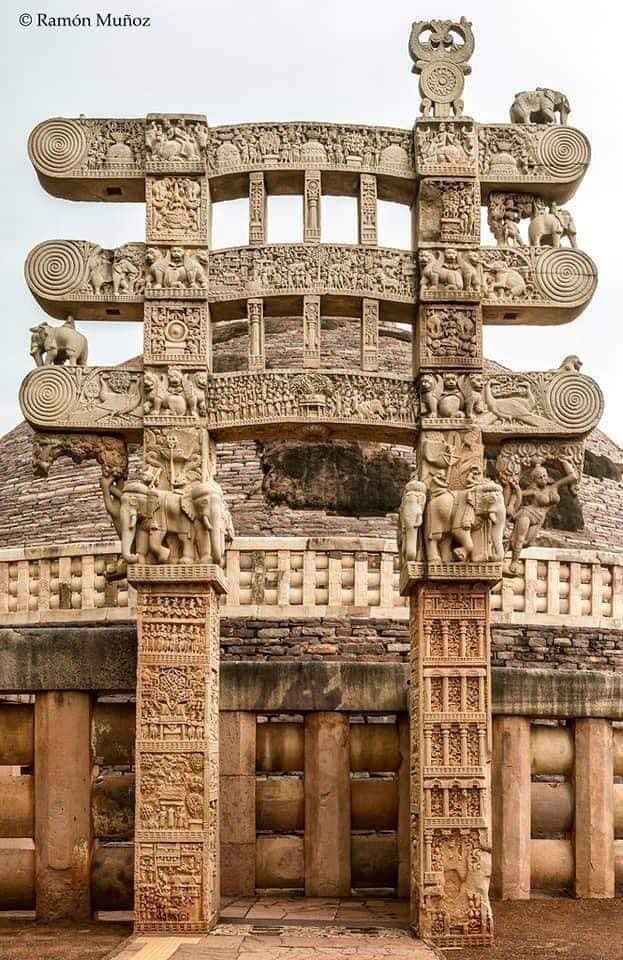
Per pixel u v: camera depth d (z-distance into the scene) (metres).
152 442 10.77
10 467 28.55
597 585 19.28
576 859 12.03
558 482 11.14
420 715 10.38
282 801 12.09
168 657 10.42
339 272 11.10
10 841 14.16
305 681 12.02
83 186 11.38
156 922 10.12
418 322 11.11
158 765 10.31
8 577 19.25
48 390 10.97
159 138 11.23
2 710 11.77
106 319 11.55
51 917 11.18
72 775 11.41
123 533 10.50
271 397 10.90
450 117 11.31
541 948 9.79
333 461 23.92
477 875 10.15
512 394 11.02
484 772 10.29
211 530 10.50
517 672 12.00
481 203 11.64
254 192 11.20
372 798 12.11
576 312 11.31
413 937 10.03
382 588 18.23
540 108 11.61
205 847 10.21
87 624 18.52
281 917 10.81
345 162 11.27
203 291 11.00
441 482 10.74
